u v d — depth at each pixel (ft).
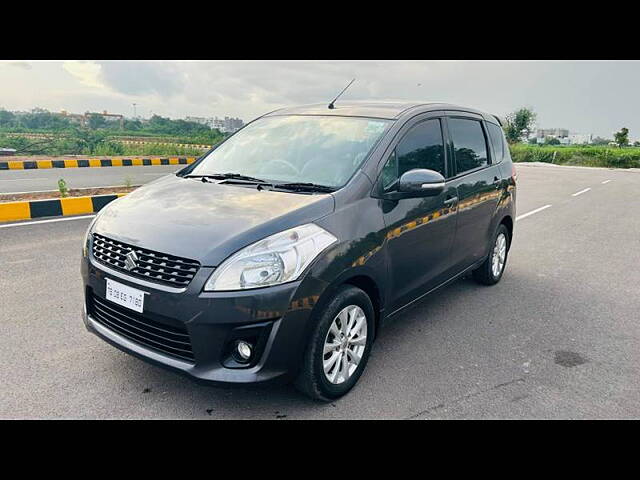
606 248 24.41
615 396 10.39
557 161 129.49
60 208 26.22
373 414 9.37
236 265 8.21
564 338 13.33
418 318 14.35
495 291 17.03
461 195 13.46
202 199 10.05
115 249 9.17
